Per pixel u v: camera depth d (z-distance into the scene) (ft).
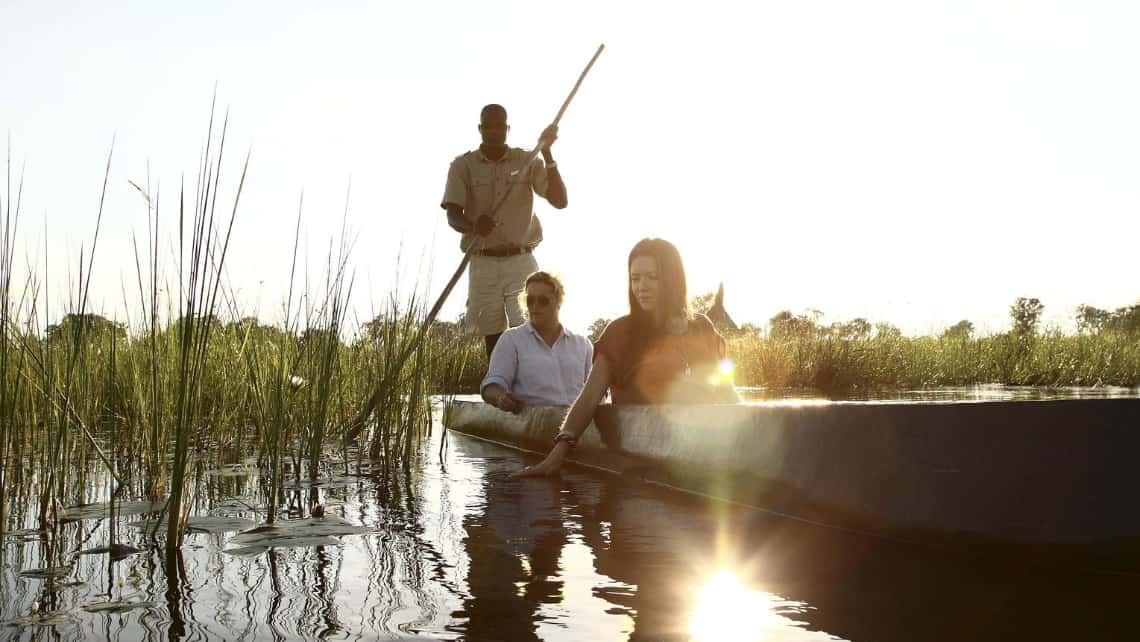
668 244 11.85
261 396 13.33
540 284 16.28
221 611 5.23
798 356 39.17
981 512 6.59
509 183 20.76
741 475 8.98
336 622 5.00
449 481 11.17
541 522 8.16
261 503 9.40
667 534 7.59
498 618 5.08
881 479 7.34
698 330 12.11
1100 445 6.12
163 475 9.96
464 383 29.73
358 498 9.74
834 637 4.71
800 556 6.70
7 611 5.24
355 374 16.80
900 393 31.37
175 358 12.02
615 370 12.13
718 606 5.30
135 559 6.65
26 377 10.87
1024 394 28.63
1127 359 39.19
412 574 6.14
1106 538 5.99
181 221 8.25
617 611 5.21
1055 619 5.03
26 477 10.61
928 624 4.93
